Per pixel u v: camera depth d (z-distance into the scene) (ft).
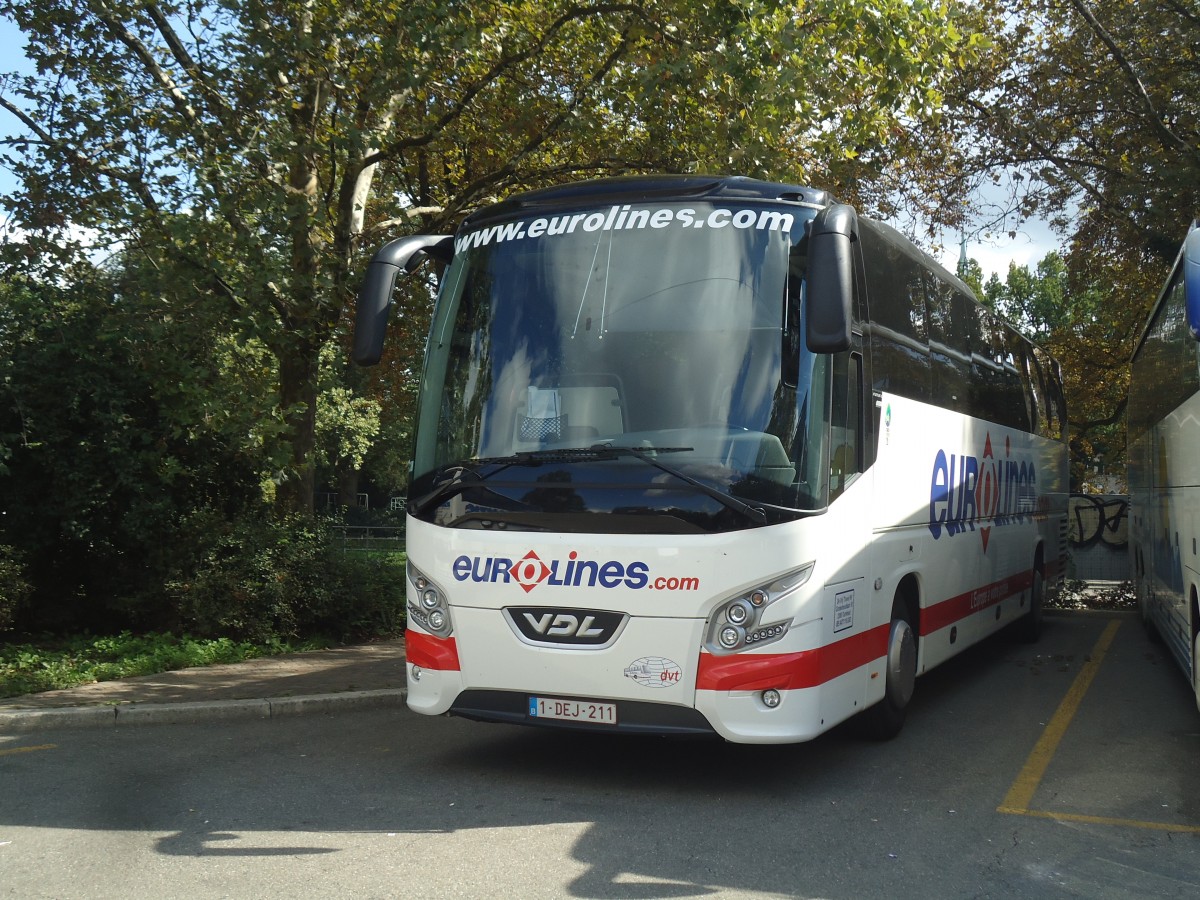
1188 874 16.98
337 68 45.70
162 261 44.09
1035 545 45.32
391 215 55.83
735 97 45.68
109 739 27.30
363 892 15.88
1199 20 55.42
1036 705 31.73
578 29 55.06
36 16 44.80
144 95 44.42
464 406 22.45
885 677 25.07
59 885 16.15
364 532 164.25
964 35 46.19
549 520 20.92
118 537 46.85
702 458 20.30
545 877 16.57
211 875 16.60
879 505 24.45
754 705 19.90
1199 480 26.37
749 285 21.52
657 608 20.13
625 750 25.67
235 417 42.50
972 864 17.39
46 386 44.73
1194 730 28.12
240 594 42.78
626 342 21.54
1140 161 57.16
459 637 21.58
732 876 16.70
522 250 23.18
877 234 26.32
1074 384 86.22
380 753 25.46
